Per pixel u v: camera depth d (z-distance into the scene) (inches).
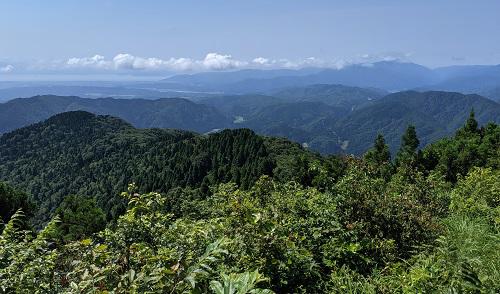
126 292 131.8
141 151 5378.9
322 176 381.4
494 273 186.1
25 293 166.1
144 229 200.1
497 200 428.5
